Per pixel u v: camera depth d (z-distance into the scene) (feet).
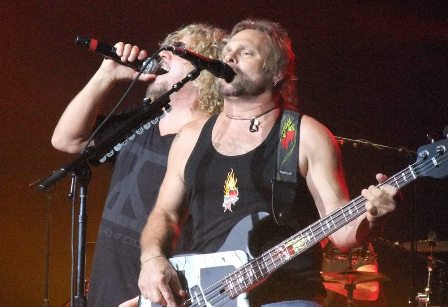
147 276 16.63
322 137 16.69
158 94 20.65
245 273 16.02
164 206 17.71
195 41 21.65
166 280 16.43
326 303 34.81
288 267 16.10
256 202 16.34
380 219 15.03
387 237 43.04
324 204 16.30
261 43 17.39
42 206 45.21
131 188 19.86
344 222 15.65
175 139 18.12
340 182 16.47
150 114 18.17
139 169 19.93
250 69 17.10
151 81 20.58
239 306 16.05
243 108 17.15
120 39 43.04
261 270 15.93
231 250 16.24
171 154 17.99
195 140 17.51
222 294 16.17
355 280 32.78
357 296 34.58
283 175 16.38
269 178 16.38
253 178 16.43
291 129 16.74
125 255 19.49
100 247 19.88
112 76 20.85
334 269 33.19
